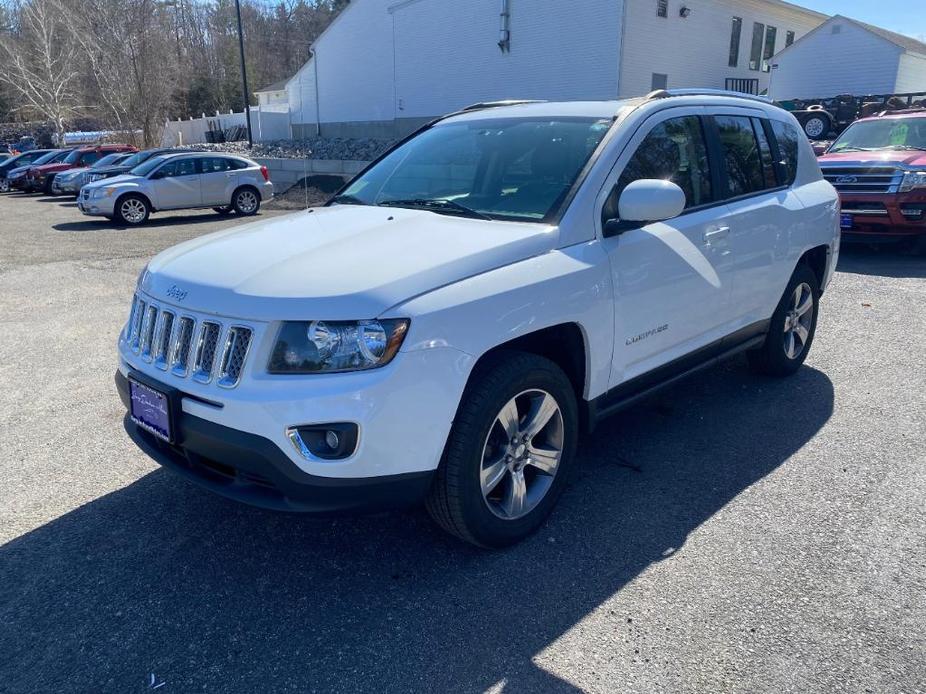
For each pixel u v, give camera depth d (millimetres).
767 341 5238
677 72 27938
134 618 2908
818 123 20594
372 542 3436
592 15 25625
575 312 3318
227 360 2854
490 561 3271
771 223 4699
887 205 9734
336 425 2697
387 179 4359
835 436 4508
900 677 2562
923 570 3164
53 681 2582
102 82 42969
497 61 29172
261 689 2539
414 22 32375
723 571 3172
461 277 2969
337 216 3820
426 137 4594
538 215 3490
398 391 2742
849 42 30062
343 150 32125
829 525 3523
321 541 3445
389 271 2887
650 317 3816
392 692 2523
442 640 2773
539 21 27344
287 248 3234
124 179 17266
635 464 4184
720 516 3619
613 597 3010
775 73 32281
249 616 2920
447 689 2533
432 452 2891
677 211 3426
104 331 7109
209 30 82062
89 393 5383
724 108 4605
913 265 9672
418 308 2787
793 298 5297
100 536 3480
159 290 3203
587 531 3502
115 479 4047
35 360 6191
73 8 45125
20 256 11945
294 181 22516
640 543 3398
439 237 3258
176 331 3039
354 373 2717
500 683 2557
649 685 2539
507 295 3041
